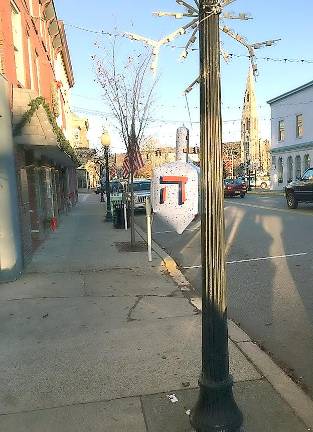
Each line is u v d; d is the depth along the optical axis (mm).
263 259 9203
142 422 3227
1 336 4988
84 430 3150
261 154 75438
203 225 2766
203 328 2850
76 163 22359
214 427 2816
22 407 3480
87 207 28891
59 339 4855
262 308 6047
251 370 3967
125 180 23359
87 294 6598
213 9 2602
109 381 3859
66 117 28500
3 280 7367
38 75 13492
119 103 15352
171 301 6219
